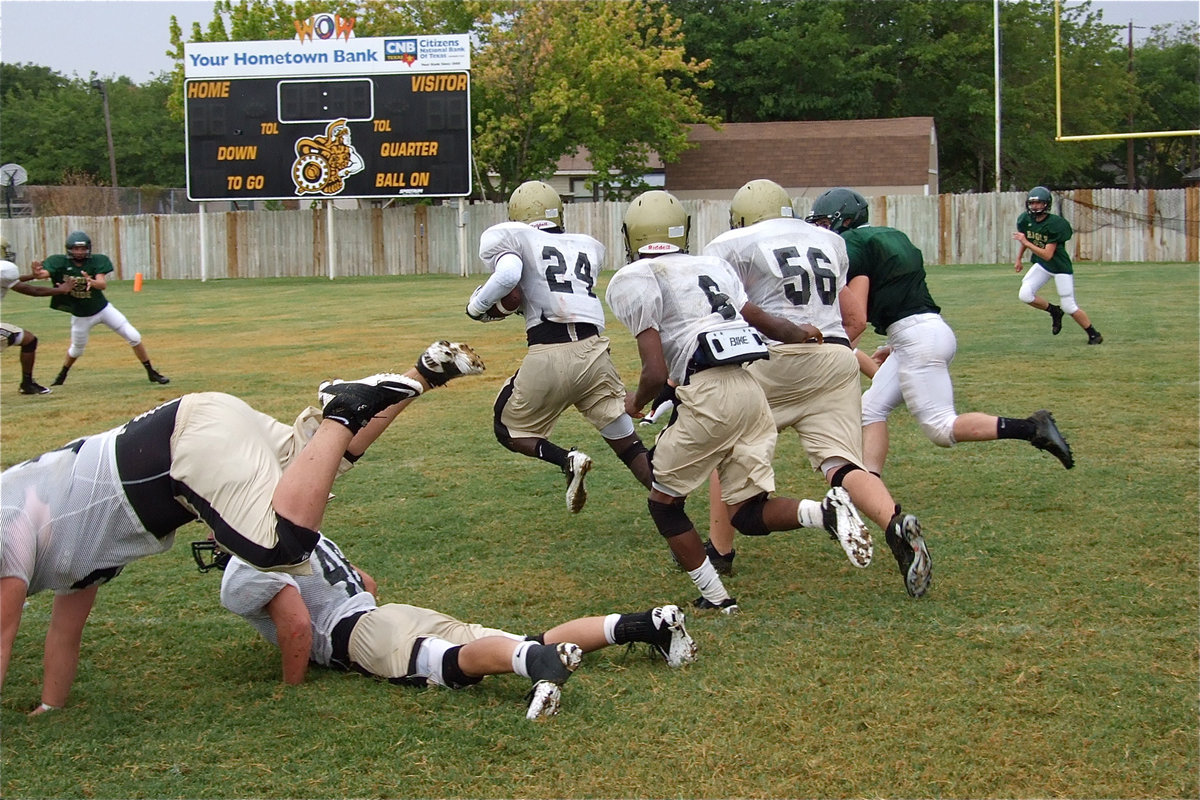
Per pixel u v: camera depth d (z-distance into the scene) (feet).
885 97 169.07
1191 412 31.48
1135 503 22.72
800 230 19.70
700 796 12.12
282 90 97.91
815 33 159.94
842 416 19.16
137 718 14.32
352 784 12.53
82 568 13.98
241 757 13.21
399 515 23.80
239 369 46.73
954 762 12.64
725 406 17.48
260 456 13.61
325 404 13.97
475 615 17.79
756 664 15.40
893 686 14.57
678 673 15.16
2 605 13.48
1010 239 105.60
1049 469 25.75
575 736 13.44
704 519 23.25
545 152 132.46
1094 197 102.83
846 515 16.90
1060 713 13.73
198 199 99.86
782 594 18.44
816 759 12.78
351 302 80.38
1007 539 20.68
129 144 207.31
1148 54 214.69
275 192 99.25
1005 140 164.14
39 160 202.90
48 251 121.70
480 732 13.60
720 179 147.84
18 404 39.22
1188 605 17.13
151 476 13.60
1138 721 13.47
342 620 15.35
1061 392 34.96
